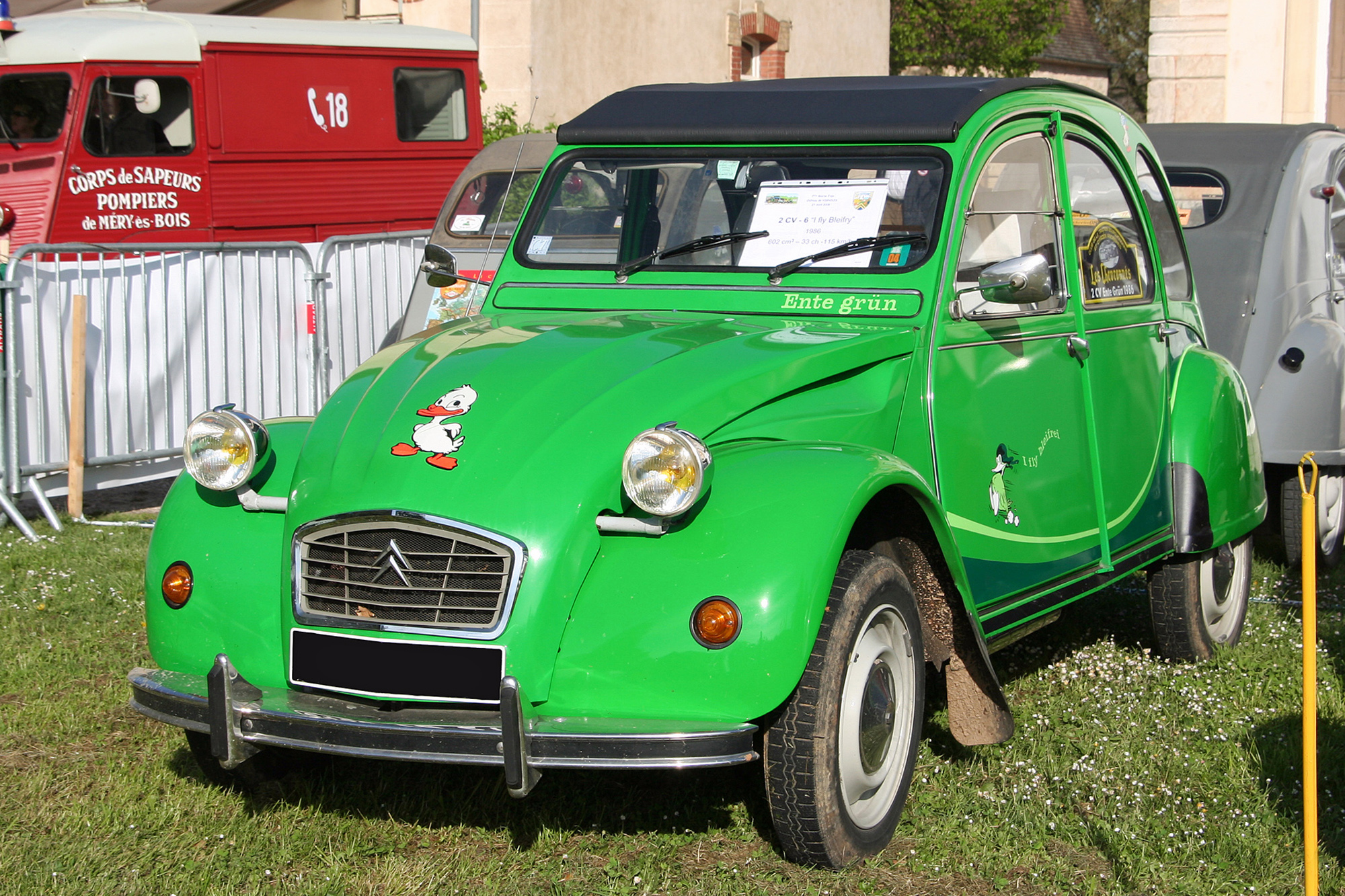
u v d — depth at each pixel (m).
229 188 11.82
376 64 12.81
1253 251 7.03
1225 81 15.73
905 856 3.78
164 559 3.84
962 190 4.27
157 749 4.53
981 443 4.29
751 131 4.59
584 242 4.77
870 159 4.42
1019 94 4.65
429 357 3.97
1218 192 7.27
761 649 3.31
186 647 3.76
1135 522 5.19
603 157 4.84
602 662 3.40
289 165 12.22
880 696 3.75
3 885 3.55
